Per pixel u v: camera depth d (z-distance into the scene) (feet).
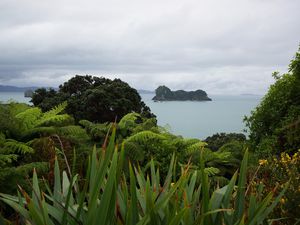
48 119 22.44
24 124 21.59
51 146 17.21
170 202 7.17
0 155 15.28
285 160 13.03
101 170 6.03
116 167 6.21
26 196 5.92
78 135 21.89
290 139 23.77
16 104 25.43
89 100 60.95
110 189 6.02
